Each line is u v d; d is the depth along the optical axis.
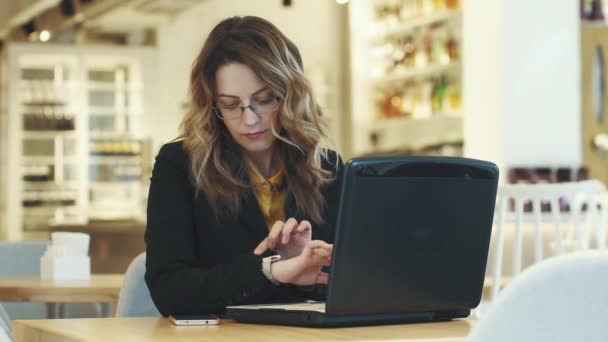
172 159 2.29
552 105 7.48
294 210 2.33
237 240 2.28
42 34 11.23
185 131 2.27
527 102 7.45
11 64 11.50
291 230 2.04
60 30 11.91
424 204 1.83
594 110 7.55
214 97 2.22
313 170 2.31
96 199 12.00
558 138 7.47
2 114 11.80
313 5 11.20
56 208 11.79
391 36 9.85
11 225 11.56
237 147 2.30
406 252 1.83
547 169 7.27
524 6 7.46
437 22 9.10
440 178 1.84
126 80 12.02
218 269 2.07
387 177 1.77
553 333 1.13
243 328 1.85
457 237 1.90
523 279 1.14
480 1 7.59
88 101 11.99
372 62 10.21
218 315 2.12
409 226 1.82
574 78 7.54
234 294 2.03
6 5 10.73
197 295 2.07
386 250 1.80
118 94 12.07
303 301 2.29
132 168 11.95
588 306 1.12
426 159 1.82
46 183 11.78
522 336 1.14
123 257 6.53
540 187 4.64
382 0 10.06
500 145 7.37
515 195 4.62
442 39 8.98
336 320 1.83
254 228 2.27
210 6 11.48
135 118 12.02
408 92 9.61
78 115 11.90
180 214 2.26
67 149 11.85
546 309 1.13
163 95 11.62
